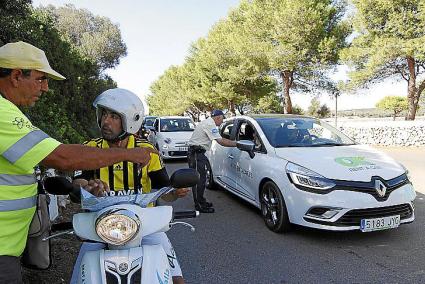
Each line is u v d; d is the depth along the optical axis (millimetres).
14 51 1791
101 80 14922
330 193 4246
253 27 24000
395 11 18062
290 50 21812
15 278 1803
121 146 2279
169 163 12203
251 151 5621
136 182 2289
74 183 2180
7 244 1754
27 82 1826
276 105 31188
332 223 4227
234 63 27891
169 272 1814
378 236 4773
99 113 2189
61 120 8742
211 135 5891
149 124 19891
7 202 1722
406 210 4465
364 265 3920
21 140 1606
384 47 17500
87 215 1795
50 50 8797
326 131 5961
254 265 3996
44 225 2029
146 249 1770
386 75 19984
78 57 11953
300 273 3771
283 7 22078
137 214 1733
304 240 4680
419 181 8328
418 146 16016
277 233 4926
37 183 1946
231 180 6430
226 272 3848
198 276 3768
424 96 26781
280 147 5293
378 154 5105
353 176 4340
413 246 4410
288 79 24484
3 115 1606
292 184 4555
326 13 22031
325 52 21516
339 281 3578
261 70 24547
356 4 18938
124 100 2105
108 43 34531
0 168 1694
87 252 1809
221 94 29750
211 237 4906
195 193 6125
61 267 3879
